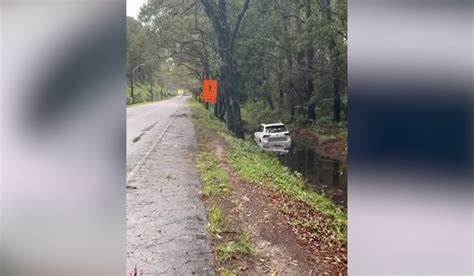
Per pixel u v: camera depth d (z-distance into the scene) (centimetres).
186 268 246
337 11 502
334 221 321
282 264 259
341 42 508
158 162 452
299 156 470
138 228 284
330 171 418
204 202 348
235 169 446
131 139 570
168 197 342
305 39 554
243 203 354
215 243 281
